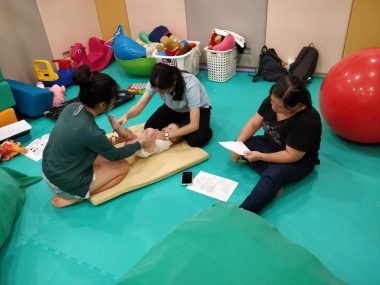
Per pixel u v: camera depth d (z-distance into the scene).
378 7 2.89
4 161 2.38
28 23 3.34
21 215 1.89
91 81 1.58
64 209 1.91
